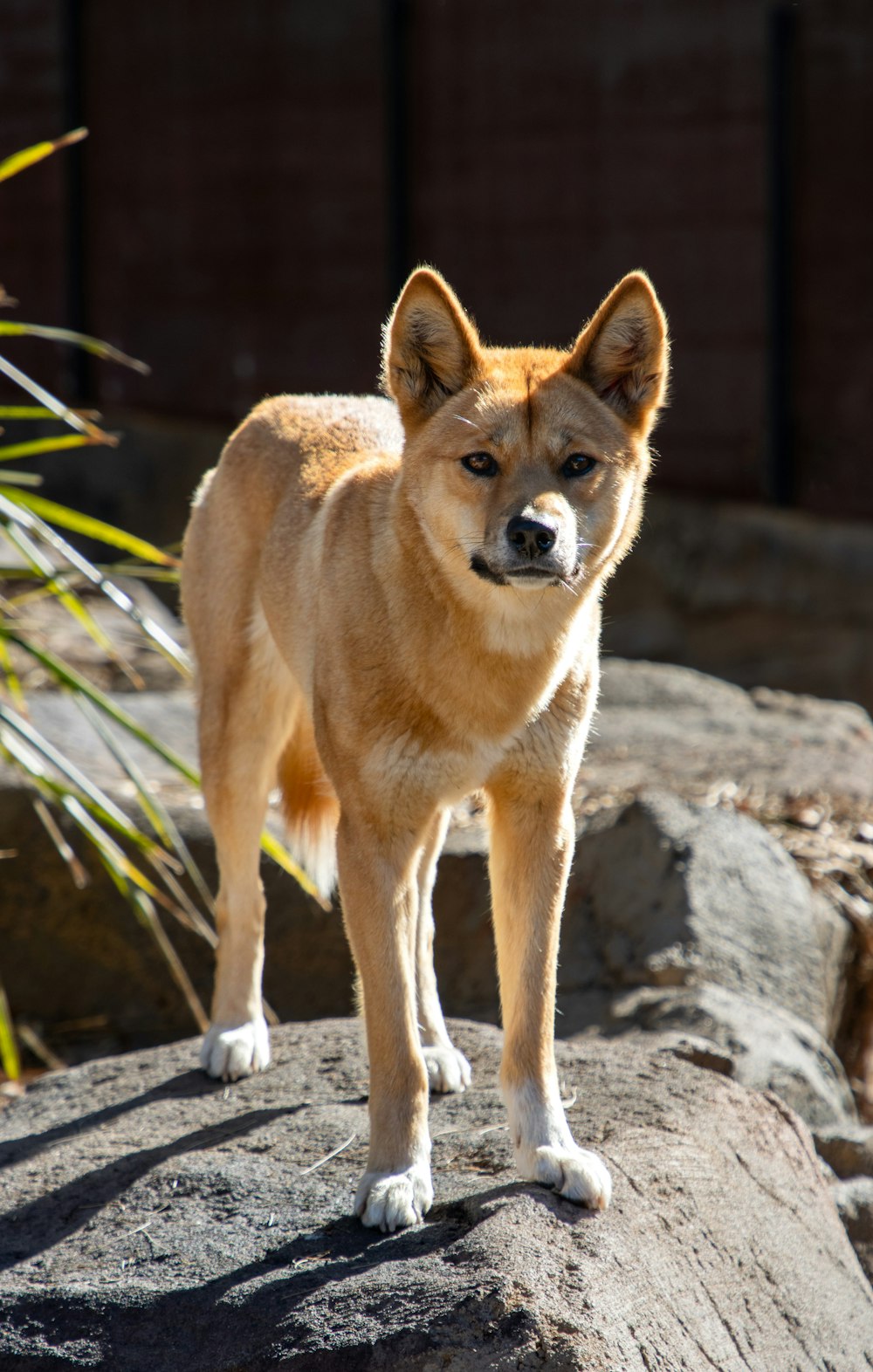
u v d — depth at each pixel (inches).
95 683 616.4
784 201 825.5
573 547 273.6
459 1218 253.0
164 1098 326.3
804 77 813.9
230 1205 272.1
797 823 506.9
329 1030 357.4
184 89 1023.0
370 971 267.1
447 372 295.3
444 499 279.6
